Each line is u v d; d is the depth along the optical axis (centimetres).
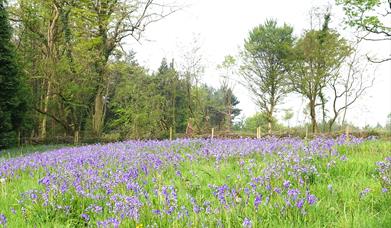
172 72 4338
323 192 659
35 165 1088
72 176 793
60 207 628
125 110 3703
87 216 585
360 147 1192
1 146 2627
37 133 3925
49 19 3475
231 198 579
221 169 899
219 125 6316
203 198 648
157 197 641
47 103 3347
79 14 3250
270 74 5028
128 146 1569
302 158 878
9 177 956
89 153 1290
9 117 2731
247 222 482
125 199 594
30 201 680
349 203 591
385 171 729
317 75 3794
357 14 2586
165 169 925
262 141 1405
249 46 5128
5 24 2800
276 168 783
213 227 498
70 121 4025
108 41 3375
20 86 2877
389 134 2141
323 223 518
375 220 508
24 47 3553
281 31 5131
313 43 3831
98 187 730
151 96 3909
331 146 1118
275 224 506
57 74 3108
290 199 568
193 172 886
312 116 3866
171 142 1562
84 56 3200
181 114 5356
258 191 657
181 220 529
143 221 544
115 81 4378
